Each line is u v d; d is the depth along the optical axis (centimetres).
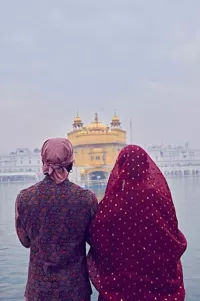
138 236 234
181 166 5688
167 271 236
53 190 239
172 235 239
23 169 5872
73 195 239
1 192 5053
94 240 240
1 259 1460
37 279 234
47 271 233
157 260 234
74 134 4856
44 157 246
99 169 4544
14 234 2086
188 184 5019
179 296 239
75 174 4347
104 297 238
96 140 4612
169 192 249
